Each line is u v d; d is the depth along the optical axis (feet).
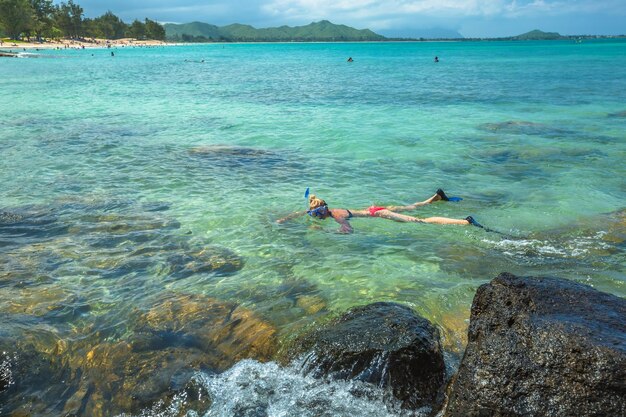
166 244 28.50
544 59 277.64
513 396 13.02
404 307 19.65
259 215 33.47
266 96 106.83
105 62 276.00
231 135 61.57
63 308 21.45
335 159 49.26
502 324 14.84
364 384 16.48
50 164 46.24
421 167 46.37
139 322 20.45
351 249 28.12
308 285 23.85
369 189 39.91
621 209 33.65
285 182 41.39
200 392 16.72
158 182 40.86
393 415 15.78
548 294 15.67
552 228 30.91
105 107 88.28
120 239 29.09
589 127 66.13
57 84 134.00
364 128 65.82
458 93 110.83
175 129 65.77
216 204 35.58
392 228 31.30
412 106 88.79
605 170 44.73
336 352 17.08
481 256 26.84
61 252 27.14
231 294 22.93
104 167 45.44
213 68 228.02
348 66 240.12
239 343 19.19
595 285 23.34
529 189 39.50
